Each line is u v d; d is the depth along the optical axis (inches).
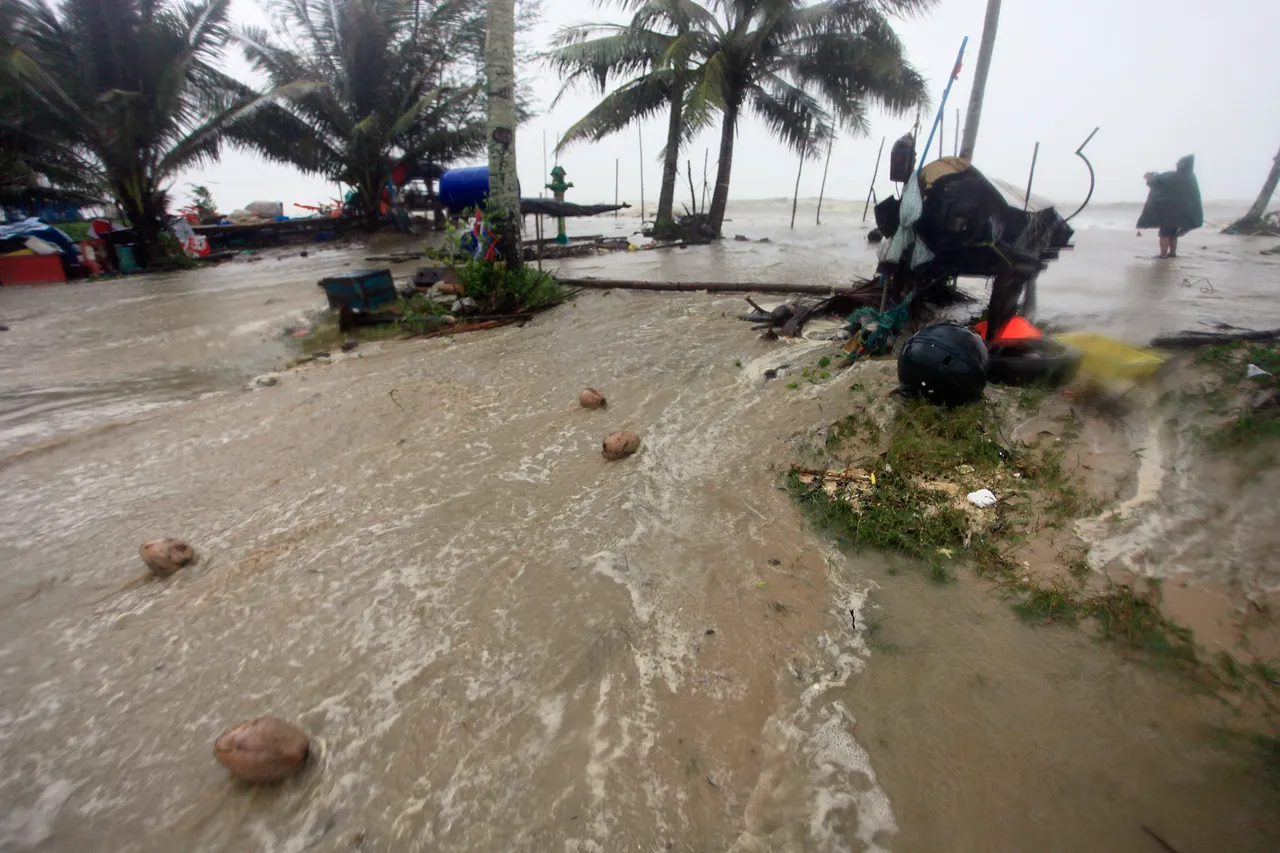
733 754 91.6
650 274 506.6
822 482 159.3
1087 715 94.9
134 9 718.5
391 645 113.5
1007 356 223.0
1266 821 79.3
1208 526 132.6
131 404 239.9
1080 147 266.1
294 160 991.0
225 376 273.7
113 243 710.5
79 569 139.9
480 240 375.9
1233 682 98.4
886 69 692.1
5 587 134.6
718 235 850.1
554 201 708.7
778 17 694.5
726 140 829.2
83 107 726.5
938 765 88.8
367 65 928.3
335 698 103.2
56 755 96.2
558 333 315.9
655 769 89.8
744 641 111.2
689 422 200.7
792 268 521.7
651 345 285.4
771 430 191.0
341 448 192.5
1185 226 486.9
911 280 272.2
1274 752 88.0
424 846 81.3
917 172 248.8
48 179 812.0
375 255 740.0
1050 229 272.2
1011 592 119.8
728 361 257.0
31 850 82.9
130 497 168.9
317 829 84.1
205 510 161.2
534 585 126.8
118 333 360.5
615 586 125.6
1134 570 122.8
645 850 79.9
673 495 158.1
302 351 308.7
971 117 439.2
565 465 176.4
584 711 99.0
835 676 103.5
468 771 90.4
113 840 84.0
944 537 135.3
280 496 166.4
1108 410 188.9
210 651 114.7
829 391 216.5
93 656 115.1
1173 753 88.8
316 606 124.1
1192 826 79.5
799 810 83.8
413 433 201.0
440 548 140.6
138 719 101.7
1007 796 84.4
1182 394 190.1
